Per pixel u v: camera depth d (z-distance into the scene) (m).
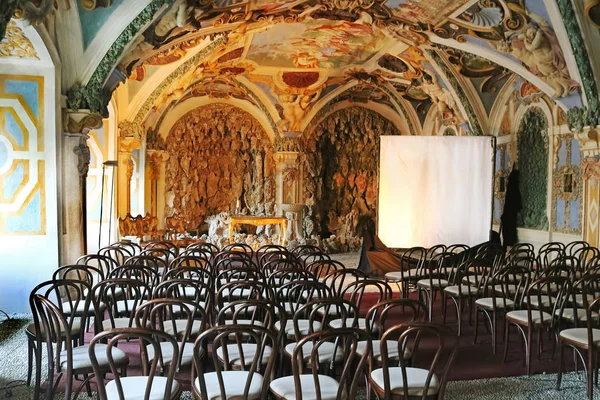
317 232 19.78
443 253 9.02
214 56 13.79
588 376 5.36
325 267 14.61
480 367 6.32
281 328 4.75
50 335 4.60
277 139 19.06
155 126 17.64
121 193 14.67
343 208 20.22
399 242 13.78
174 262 7.32
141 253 8.19
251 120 19.47
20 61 8.19
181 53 12.81
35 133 8.31
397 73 15.82
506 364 6.43
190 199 19.03
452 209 13.64
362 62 15.60
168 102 16.06
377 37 13.12
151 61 13.20
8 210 8.27
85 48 8.73
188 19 9.36
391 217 13.79
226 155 19.64
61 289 8.42
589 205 11.24
